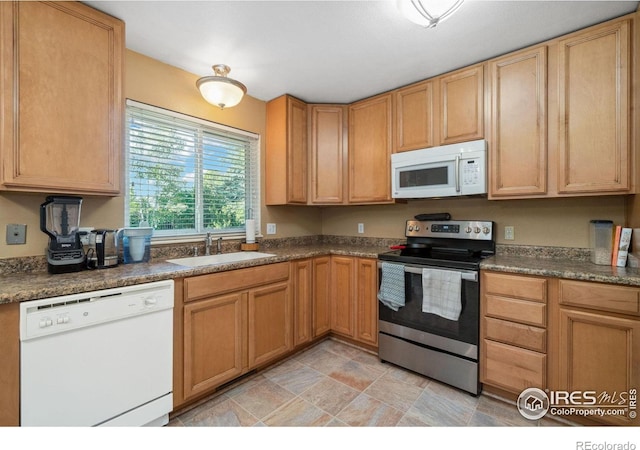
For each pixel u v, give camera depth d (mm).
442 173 2244
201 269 1771
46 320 1217
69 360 1292
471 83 2150
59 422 1269
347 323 2611
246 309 2041
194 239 2350
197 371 1766
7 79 1324
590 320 1542
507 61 2004
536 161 1898
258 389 1987
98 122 1596
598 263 1818
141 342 1514
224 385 2023
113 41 1652
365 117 2768
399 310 2236
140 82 2037
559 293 1635
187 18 1676
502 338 1811
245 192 2791
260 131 2846
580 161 1757
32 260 1587
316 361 2387
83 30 1541
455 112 2221
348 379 2115
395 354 2266
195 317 1758
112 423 1416
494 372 1840
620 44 1644
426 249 2564
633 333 1437
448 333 2002
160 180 2195
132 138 2041
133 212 2051
